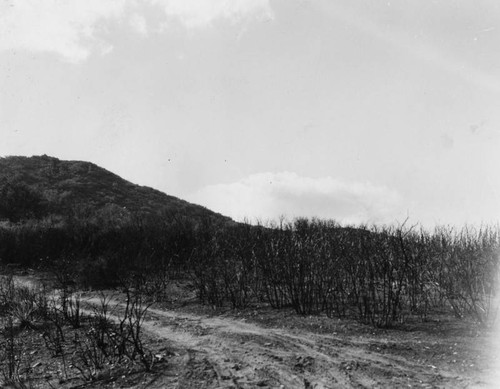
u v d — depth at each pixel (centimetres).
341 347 561
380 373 459
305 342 591
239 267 988
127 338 543
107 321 679
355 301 806
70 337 656
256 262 911
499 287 734
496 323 606
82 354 550
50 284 1159
